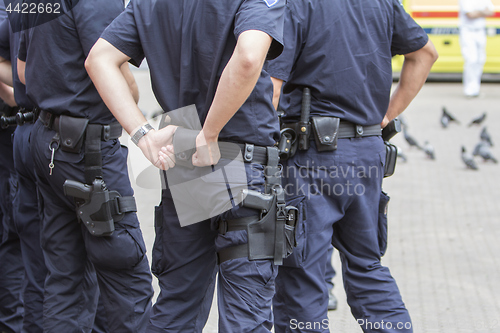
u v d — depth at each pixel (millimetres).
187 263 3234
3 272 4535
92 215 3572
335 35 3594
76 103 3561
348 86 3639
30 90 3645
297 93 3734
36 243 4273
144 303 3807
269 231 2994
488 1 17375
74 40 3516
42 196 3850
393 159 4074
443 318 4895
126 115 3000
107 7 3482
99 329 4281
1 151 4719
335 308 5137
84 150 3596
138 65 3164
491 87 19922
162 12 3010
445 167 10438
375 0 3682
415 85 4027
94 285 3986
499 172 10078
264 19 2719
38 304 4262
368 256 3908
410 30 3826
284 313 3801
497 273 5918
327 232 3734
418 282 5691
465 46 17609
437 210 7977
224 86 2719
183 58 2980
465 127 13797
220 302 3018
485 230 7195
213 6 2879
